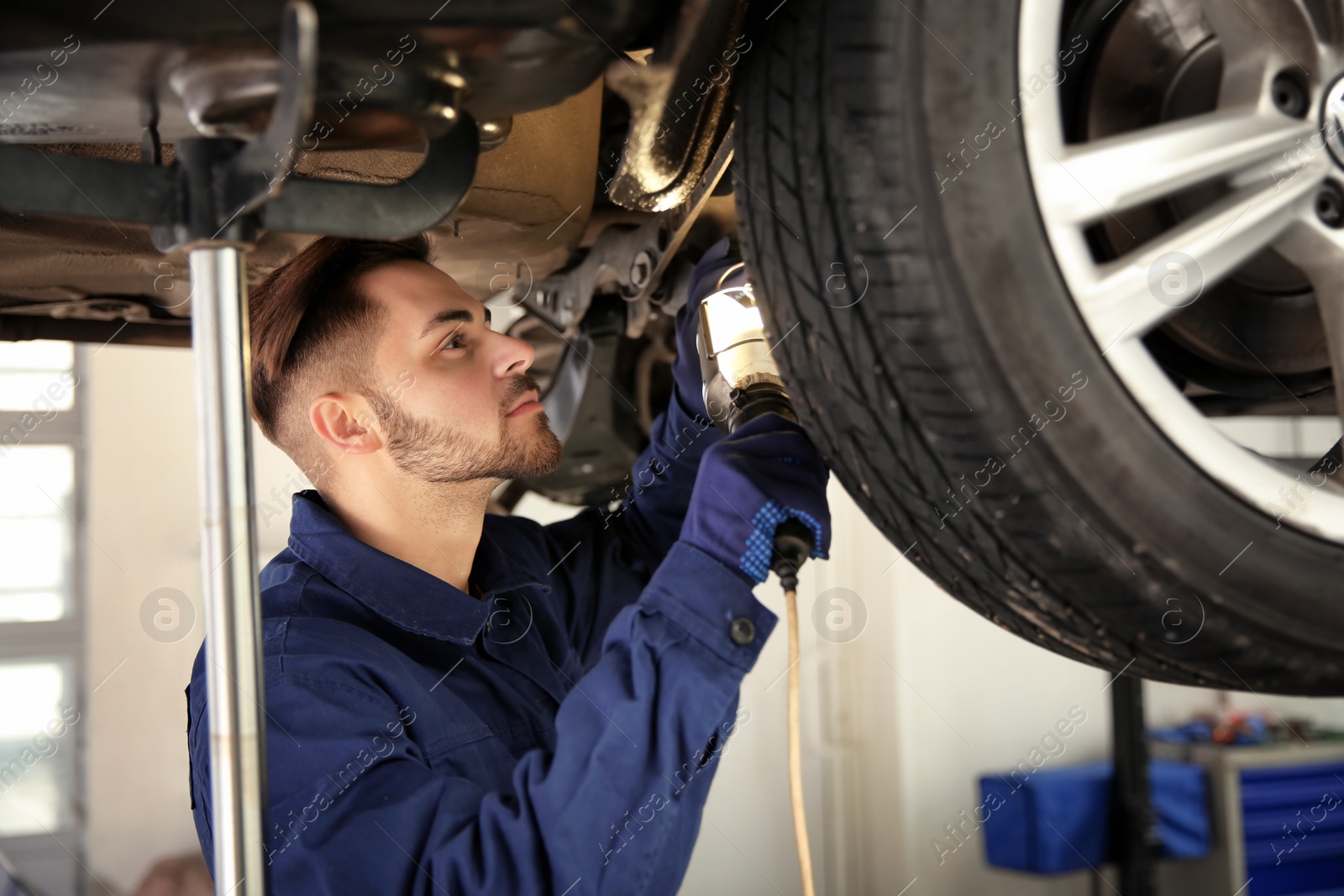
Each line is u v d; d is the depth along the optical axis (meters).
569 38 0.64
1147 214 0.69
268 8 0.58
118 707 3.38
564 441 1.41
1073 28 0.66
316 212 0.65
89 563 3.44
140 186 0.62
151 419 3.55
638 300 1.13
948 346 0.57
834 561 3.99
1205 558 0.60
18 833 3.23
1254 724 3.69
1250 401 0.91
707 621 0.76
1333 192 0.66
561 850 0.76
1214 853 3.46
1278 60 0.64
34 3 0.56
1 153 0.59
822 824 3.95
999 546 0.61
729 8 0.63
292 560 1.09
